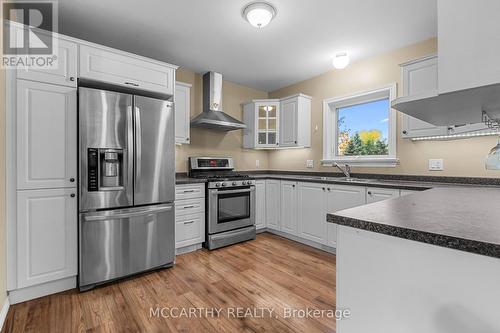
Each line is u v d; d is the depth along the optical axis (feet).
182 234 9.60
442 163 8.43
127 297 6.45
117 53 7.54
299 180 10.91
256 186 12.19
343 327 2.99
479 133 7.48
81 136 6.72
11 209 5.97
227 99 13.42
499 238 2.10
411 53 9.16
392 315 2.62
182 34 8.51
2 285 5.55
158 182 8.11
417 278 2.45
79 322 5.40
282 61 10.77
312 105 12.65
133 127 7.56
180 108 10.68
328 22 7.76
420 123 8.18
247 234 11.30
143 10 7.14
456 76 2.54
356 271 2.91
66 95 6.66
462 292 2.19
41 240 6.32
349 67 11.06
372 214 3.11
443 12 2.62
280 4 6.86
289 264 8.61
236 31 8.32
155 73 8.32
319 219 10.11
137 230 7.66
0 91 5.52
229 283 7.23
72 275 6.73
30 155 6.19
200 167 11.89
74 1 6.68
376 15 7.38
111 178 7.32
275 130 13.14
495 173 7.43
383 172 9.96
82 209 6.73
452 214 3.10
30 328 5.18
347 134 11.76
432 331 2.36
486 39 2.38
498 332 2.01
